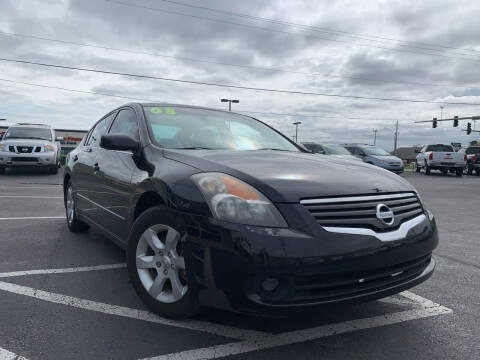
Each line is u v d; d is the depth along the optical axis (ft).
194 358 7.22
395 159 56.85
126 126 12.51
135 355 7.25
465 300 10.50
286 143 13.12
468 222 23.18
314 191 7.43
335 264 6.91
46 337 7.84
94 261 12.97
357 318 9.19
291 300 6.82
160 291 8.57
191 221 7.50
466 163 72.33
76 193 15.84
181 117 12.16
